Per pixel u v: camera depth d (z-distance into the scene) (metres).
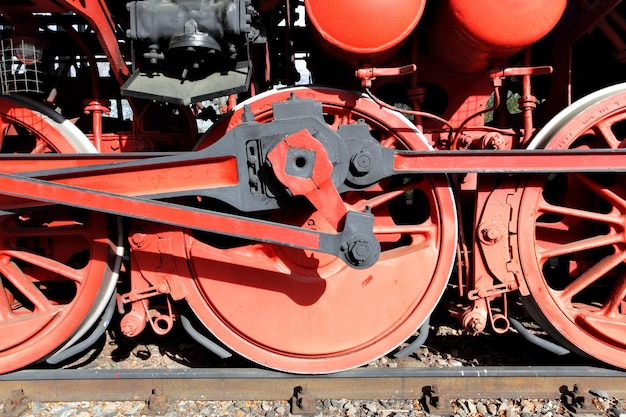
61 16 3.94
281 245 2.51
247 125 2.40
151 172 2.54
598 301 3.60
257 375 2.79
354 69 2.76
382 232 2.79
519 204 2.74
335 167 2.44
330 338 2.77
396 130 2.71
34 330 2.82
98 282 2.83
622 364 2.79
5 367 2.81
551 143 2.67
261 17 3.04
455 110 3.13
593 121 2.67
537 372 2.80
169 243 2.70
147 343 3.48
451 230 2.75
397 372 2.81
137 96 2.43
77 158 2.59
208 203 2.96
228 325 2.78
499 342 3.48
